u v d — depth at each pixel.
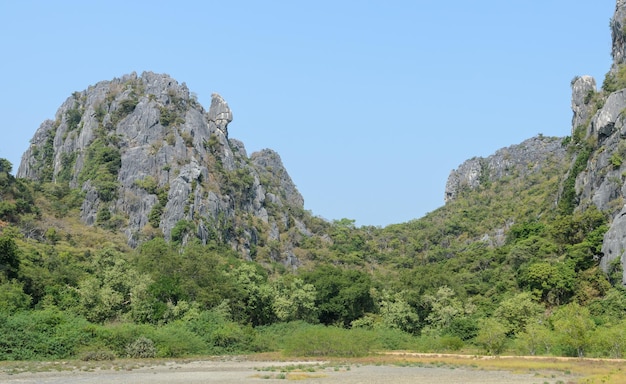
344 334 93.06
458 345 100.12
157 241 143.62
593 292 119.88
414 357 87.25
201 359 83.38
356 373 65.94
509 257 151.38
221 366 73.50
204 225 195.75
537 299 121.75
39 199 194.75
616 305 109.81
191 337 90.75
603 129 159.62
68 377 59.81
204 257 124.69
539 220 182.88
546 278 123.88
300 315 125.06
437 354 92.75
